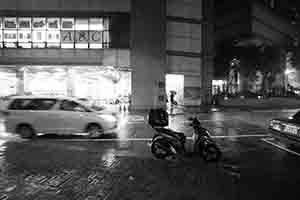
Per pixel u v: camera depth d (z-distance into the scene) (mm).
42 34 23766
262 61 35312
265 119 17078
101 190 4859
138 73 23453
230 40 39219
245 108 26000
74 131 10375
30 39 23672
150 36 23625
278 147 8781
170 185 5137
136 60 23438
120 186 5062
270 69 35625
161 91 23797
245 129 12852
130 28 23734
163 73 24062
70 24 23922
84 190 4852
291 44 39719
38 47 23625
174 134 7168
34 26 23703
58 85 24438
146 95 23469
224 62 38812
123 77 25375
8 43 23625
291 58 38156
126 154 7680
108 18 24062
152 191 4828
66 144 9172
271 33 39125
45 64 23328
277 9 41625
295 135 7426
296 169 6305
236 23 38031
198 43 27828
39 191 4793
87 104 10898
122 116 18094
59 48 23406
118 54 23641
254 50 35594
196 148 7059
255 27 36469
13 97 10742
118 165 6492
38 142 9516
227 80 38625
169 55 26016
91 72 24859
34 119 10289
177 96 27391
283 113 21297
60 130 10344
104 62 23500
